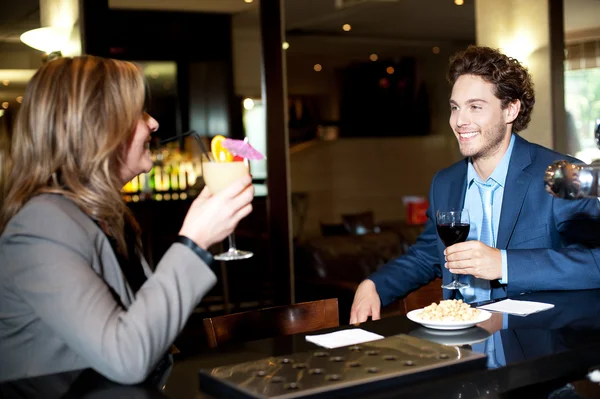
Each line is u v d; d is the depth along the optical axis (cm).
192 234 124
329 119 1054
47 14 385
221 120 530
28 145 129
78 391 115
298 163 1038
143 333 113
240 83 484
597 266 188
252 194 130
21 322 121
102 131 129
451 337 145
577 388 130
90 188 130
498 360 127
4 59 375
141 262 150
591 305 173
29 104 130
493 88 208
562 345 137
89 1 400
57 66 130
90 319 112
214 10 466
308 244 594
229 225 126
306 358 125
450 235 187
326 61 1044
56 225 119
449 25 913
